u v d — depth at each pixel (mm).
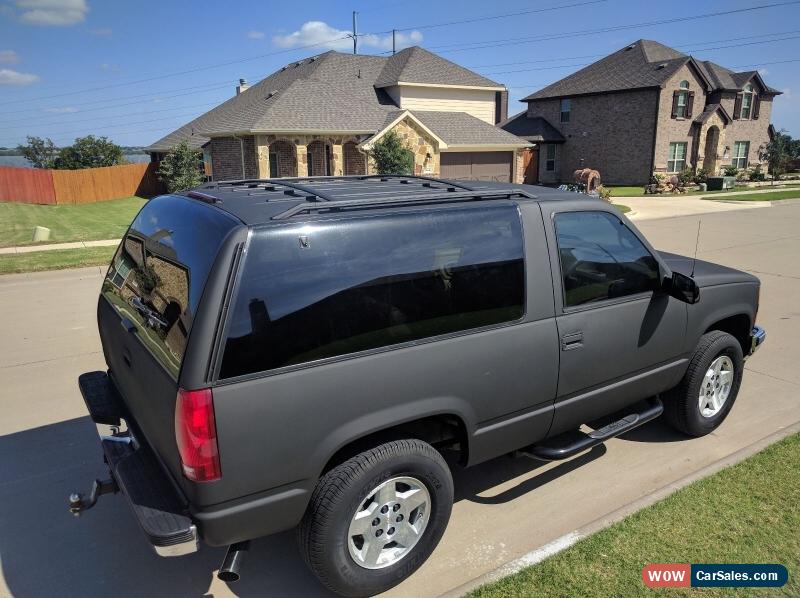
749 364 5973
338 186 3566
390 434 2879
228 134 22969
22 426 4727
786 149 40719
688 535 3244
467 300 2965
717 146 37219
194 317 2357
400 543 2904
